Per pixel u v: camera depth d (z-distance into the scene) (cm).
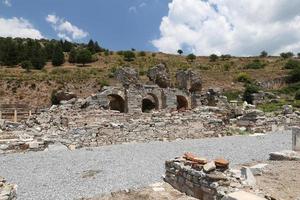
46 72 8719
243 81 8256
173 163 1136
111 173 1340
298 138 1745
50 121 2558
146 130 2380
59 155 1753
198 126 2677
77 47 13438
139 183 1192
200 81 4506
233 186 923
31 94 6812
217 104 4009
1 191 895
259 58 11606
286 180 1137
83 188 1136
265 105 5169
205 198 964
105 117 2753
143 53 11656
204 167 993
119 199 1016
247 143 2189
